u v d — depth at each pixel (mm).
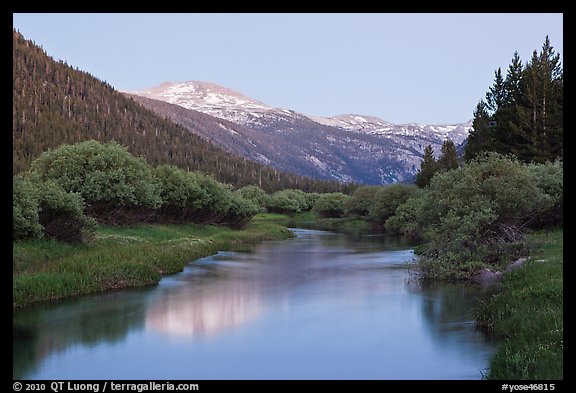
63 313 18312
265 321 17406
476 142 64938
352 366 12984
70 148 38406
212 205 52938
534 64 50875
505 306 16156
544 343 11938
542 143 48000
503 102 61906
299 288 23438
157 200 41188
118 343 14922
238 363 13273
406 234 52062
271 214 117625
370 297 21156
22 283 19656
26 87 144750
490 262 25453
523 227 30375
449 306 19141
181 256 31500
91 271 22641
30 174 35281
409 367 12820
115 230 37062
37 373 12539
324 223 93688
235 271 28750
